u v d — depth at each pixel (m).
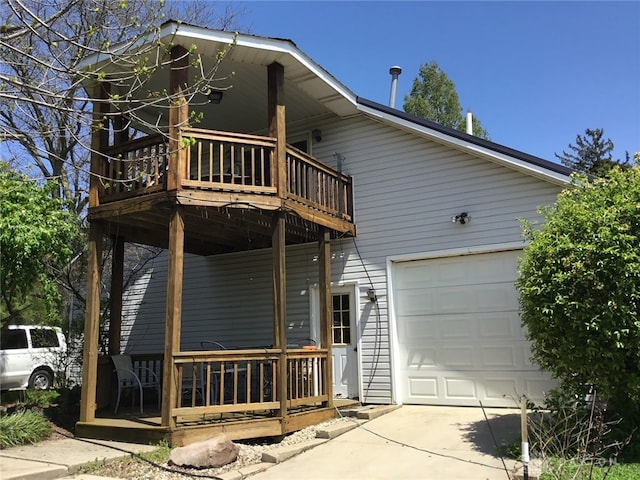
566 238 5.62
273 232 7.52
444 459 5.78
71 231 8.25
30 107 10.90
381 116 9.62
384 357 9.18
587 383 5.65
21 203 7.64
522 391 8.17
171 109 7.08
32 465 5.38
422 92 26.31
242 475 5.42
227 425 6.59
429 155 9.36
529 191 8.46
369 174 9.86
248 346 10.66
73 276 12.11
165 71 8.06
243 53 7.76
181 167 6.98
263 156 7.65
